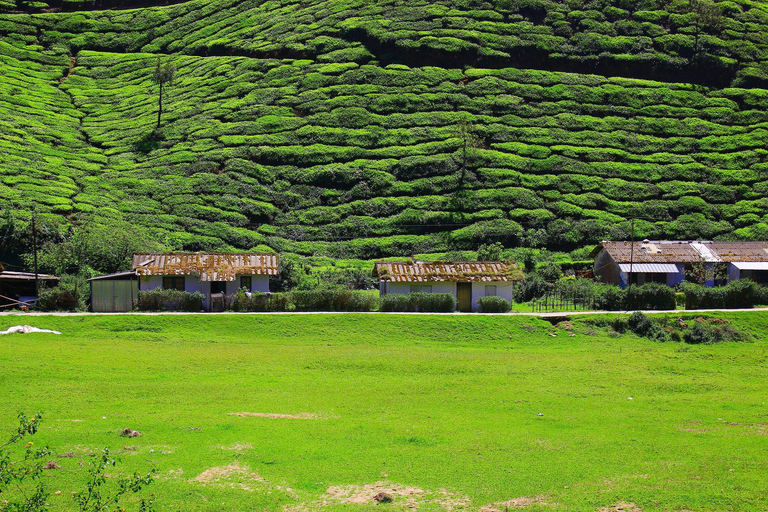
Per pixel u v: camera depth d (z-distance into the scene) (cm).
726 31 15412
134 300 5978
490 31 14875
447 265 6550
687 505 1944
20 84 14250
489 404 3250
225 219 9831
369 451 2423
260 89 13600
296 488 2062
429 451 2439
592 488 2083
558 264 8681
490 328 5453
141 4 18825
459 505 1953
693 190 10650
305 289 7256
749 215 10112
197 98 13712
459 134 11700
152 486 2019
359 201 10281
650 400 3369
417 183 10600
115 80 15300
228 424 2722
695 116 12838
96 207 9650
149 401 3128
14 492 1934
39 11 18000
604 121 12400
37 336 4778
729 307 6419
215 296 5972
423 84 13312
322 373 3941
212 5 17825
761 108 13338
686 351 4678
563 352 4850
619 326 5612
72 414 2811
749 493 2020
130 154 11956
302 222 10044
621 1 16050
